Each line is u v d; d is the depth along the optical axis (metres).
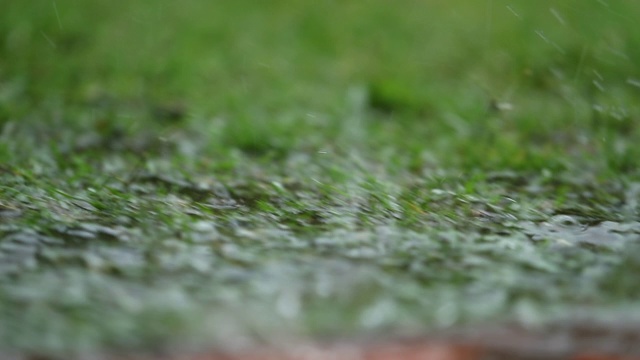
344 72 11.23
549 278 4.91
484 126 8.87
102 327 4.08
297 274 4.84
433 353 3.99
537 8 12.56
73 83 10.23
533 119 9.09
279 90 10.35
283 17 13.21
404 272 4.92
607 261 5.23
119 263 4.88
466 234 5.59
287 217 5.79
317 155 7.75
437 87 10.67
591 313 4.43
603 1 11.70
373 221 5.75
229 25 12.65
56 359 3.77
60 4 12.49
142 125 8.74
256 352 3.92
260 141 8.20
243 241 5.31
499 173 7.14
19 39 11.32
